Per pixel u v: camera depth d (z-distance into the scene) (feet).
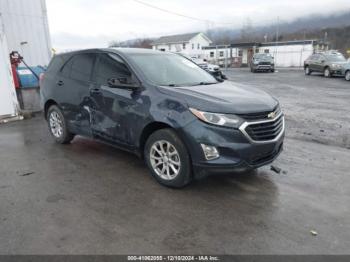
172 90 12.78
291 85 54.85
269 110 12.28
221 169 11.51
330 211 11.19
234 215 10.93
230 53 151.02
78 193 12.66
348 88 48.88
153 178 14.08
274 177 14.08
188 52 199.72
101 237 9.66
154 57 15.84
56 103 18.92
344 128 23.16
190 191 12.75
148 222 10.50
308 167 15.29
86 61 16.92
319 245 9.29
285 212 11.12
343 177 14.10
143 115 13.16
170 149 12.76
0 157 17.24
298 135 21.36
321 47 148.05
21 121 27.48
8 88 27.17
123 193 12.63
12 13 31.50
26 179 14.11
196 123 11.59
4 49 26.68
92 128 16.25
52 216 10.88
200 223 10.43
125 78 13.91
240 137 11.42
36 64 34.04
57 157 17.06
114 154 17.43
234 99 12.35
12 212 11.17
